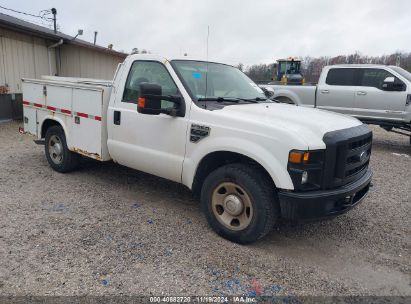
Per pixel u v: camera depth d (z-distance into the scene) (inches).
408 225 179.9
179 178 169.5
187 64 180.9
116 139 194.1
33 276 122.6
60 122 225.3
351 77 391.2
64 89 219.0
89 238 150.7
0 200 187.6
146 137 178.2
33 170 245.3
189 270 130.9
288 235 164.1
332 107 402.9
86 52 553.0
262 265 136.9
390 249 154.5
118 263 133.0
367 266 140.1
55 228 158.4
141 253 140.9
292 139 132.1
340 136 139.6
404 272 136.6
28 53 492.7
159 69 177.2
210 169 165.8
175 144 166.7
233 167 148.5
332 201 137.9
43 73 521.7
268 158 136.4
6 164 257.8
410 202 213.8
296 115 153.4
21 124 445.1
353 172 152.3
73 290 116.3
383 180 260.4
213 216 157.9
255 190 141.6
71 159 231.6
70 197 197.6
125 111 186.5
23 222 162.9
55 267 128.4
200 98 165.9
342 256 147.0
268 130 137.7
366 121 385.1
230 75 200.1
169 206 191.3
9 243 143.3
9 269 125.8
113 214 177.0
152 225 166.6
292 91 428.1
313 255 146.8
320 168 136.4
